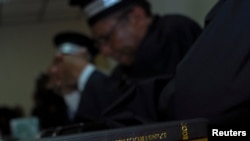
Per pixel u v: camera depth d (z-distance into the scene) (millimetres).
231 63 450
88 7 1163
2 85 5867
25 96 5895
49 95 2293
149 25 975
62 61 1520
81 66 1436
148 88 680
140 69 893
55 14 5582
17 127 2279
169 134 385
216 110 458
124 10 1113
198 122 398
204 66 468
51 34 5984
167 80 675
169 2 1890
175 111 512
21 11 5254
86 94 1135
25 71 5922
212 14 509
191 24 861
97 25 1152
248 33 449
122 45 1121
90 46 1588
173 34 849
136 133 381
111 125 673
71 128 659
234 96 448
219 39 462
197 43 489
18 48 5910
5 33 5895
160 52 848
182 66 492
